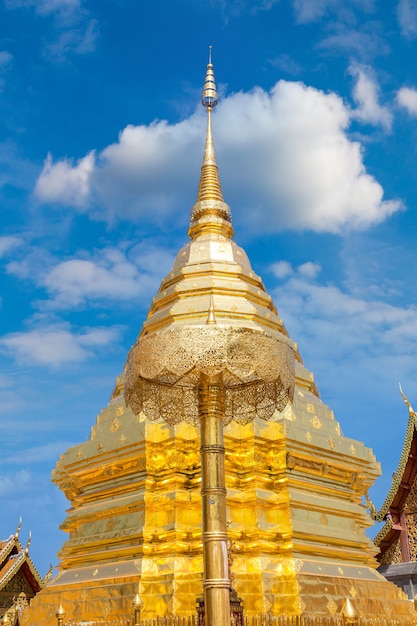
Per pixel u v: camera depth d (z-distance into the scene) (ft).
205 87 73.87
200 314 59.36
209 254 64.90
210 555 31.81
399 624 49.44
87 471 57.93
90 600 50.42
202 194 70.13
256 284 66.08
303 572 49.73
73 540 56.80
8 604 100.53
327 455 57.41
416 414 78.69
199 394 34.71
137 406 39.88
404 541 77.46
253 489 52.21
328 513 55.62
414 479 78.23
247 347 35.22
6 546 103.04
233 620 38.58
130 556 51.03
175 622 41.88
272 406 41.93
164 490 52.37
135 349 37.76
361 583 53.52
